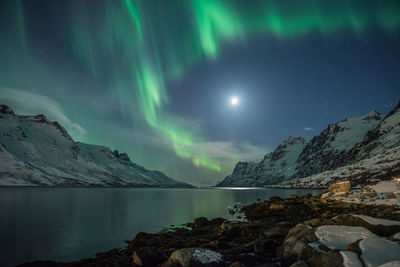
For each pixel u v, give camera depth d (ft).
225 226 51.88
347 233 27.17
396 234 25.49
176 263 28.71
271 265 28.99
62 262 42.47
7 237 65.16
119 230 74.49
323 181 540.11
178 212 120.37
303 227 32.30
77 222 89.56
